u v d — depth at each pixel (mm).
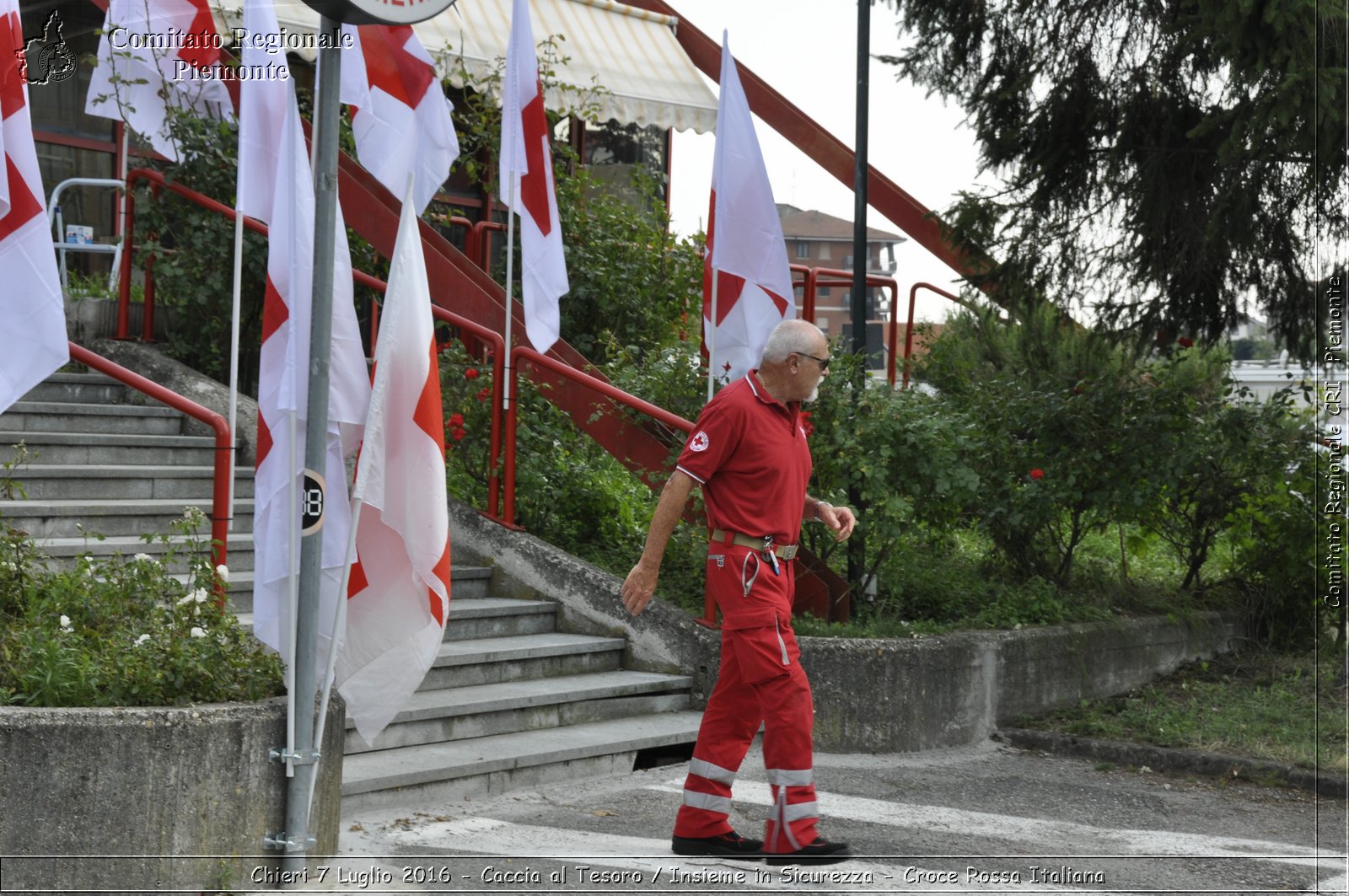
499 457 9930
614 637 9172
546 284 10156
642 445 9906
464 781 7105
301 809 5473
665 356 10367
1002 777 8195
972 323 12727
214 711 5309
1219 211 9773
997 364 12461
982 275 11234
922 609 10188
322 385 5504
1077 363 11398
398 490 5691
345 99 10664
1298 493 11250
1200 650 11078
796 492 6082
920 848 6480
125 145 14484
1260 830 7176
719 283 9477
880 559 9742
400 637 5762
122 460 9203
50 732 5027
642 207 14992
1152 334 10844
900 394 9930
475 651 8305
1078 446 11008
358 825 6406
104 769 5074
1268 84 8898
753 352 9383
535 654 8586
